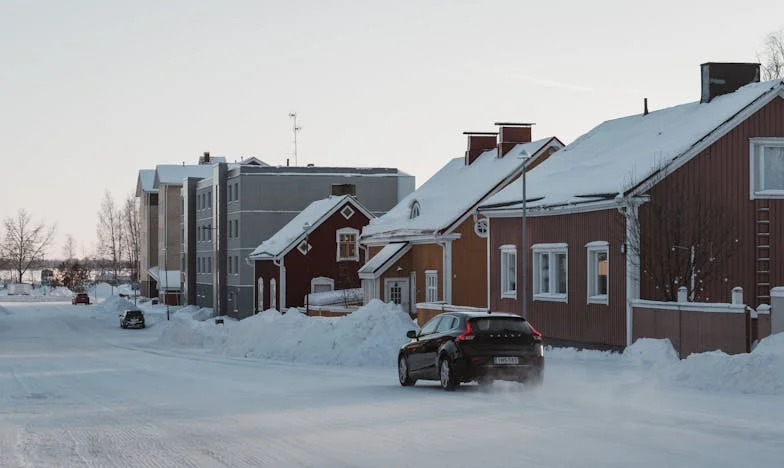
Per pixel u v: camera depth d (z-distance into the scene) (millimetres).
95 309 124062
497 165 61094
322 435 16688
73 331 86438
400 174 100625
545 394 23188
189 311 108562
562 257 41000
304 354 42531
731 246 36875
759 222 37344
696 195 36625
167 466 13805
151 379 32094
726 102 39406
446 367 24828
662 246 36312
